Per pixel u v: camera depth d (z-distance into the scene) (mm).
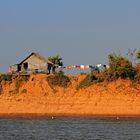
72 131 189625
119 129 194500
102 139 166000
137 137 170750
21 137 173500
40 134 181875
